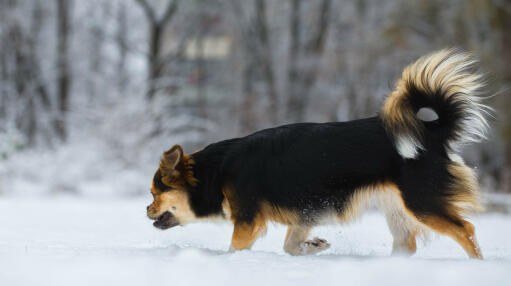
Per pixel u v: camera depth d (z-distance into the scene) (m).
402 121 5.32
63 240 6.94
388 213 5.82
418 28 25.42
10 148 18.98
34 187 18.47
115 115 20.56
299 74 29.17
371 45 26.31
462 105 5.44
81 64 28.23
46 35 27.00
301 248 6.05
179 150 5.83
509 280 3.76
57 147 20.39
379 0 27.17
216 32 32.41
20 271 3.95
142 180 19.33
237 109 28.53
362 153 5.41
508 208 15.41
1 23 24.98
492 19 22.56
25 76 25.86
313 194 5.55
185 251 4.78
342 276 3.93
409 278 3.83
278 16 31.28
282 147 5.68
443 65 5.45
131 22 29.55
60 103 26.52
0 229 8.25
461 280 3.76
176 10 29.97
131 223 10.13
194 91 31.00
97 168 19.30
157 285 3.63
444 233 5.28
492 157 22.50
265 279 3.85
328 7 29.30
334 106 27.44
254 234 5.80
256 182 5.69
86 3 28.73
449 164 5.34
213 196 5.98
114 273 3.92
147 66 29.72
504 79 20.94
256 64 30.80
